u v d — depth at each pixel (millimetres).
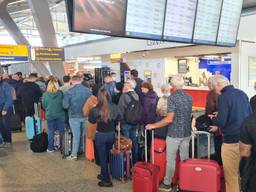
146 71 9734
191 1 3469
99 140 3891
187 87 7277
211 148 3822
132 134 4469
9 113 6340
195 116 4520
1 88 6070
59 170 4664
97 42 11898
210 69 8734
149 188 3328
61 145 5527
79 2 2469
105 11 2656
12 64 17969
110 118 3859
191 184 2945
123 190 3842
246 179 2154
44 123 6453
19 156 5480
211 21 3791
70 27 2488
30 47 8758
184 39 3488
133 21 2904
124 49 10141
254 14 6309
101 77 8281
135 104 4352
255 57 7191
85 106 4621
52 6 16969
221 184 3215
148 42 8930
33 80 7207
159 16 3143
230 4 4008
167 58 9000
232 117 2949
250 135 2102
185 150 3660
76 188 3936
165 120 3537
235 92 2994
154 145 3934
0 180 4270
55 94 5531
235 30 4180
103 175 3984
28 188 3965
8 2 10766
